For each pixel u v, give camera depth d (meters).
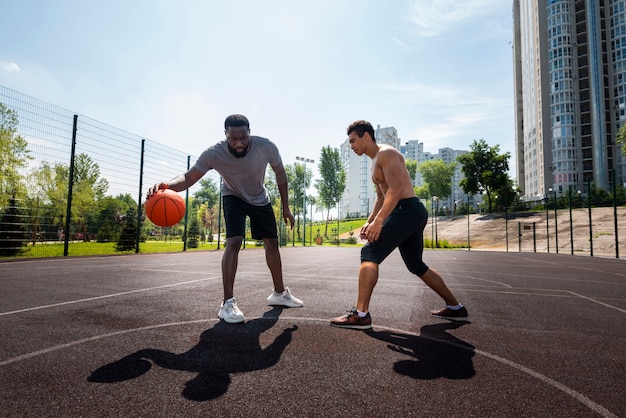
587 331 2.95
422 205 3.14
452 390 1.72
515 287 5.78
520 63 84.56
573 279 7.25
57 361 2.05
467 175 59.12
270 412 1.47
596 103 65.31
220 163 3.26
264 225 3.63
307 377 1.86
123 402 1.54
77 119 12.13
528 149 77.88
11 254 11.66
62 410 1.46
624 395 1.70
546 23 70.12
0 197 11.70
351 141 3.29
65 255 11.87
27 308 3.50
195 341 2.46
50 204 13.02
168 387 1.71
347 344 2.45
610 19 67.56
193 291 4.64
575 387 1.79
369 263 2.96
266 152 3.42
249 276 6.61
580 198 47.66
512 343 2.55
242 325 2.93
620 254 23.28
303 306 3.79
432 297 4.49
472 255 19.25
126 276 6.27
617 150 66.00
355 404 1.55
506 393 1.70
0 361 2.04
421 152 171.12
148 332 2.68
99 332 2.67
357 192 129.75
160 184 3.23
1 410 1.46
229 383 1.76
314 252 20.41
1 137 11.34
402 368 2.01
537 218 43.47
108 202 18.31
